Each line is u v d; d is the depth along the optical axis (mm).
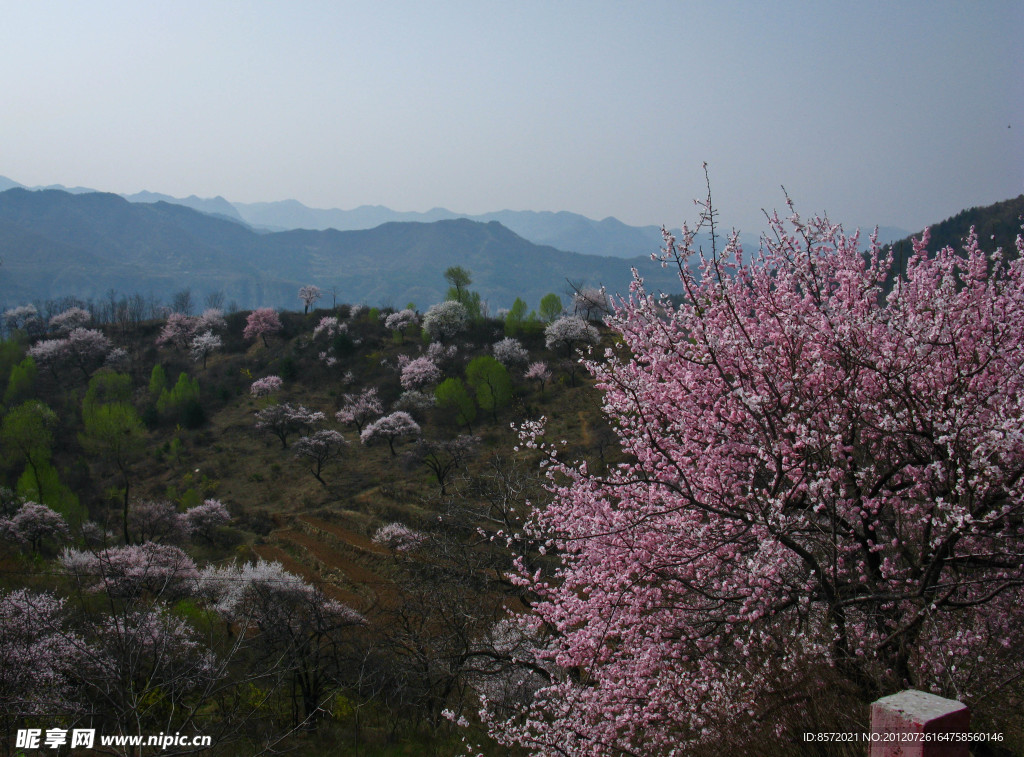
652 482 7871
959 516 5371
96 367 90250
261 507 54812
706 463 7621
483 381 65188
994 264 7117
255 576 27125
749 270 8273
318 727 15586
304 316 105875
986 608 6449
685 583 7477
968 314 7023
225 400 81062
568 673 10312
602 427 48125
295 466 62688
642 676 7977
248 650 17938
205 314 105938
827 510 6703
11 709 12109
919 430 6508
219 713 14523
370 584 34312
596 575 8461
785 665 6023
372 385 79562
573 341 73125
